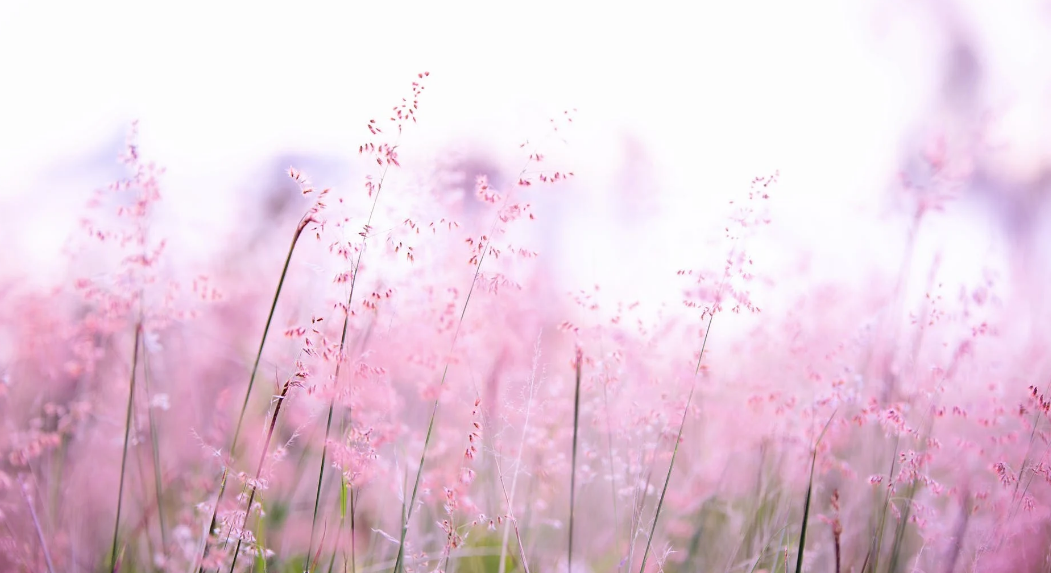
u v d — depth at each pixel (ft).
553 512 11.97
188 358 14.35
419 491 9.37
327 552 10.95
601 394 10.40
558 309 12.24
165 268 11.35
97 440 12.42
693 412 10.20
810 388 11.98
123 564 10.84
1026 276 14.03
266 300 15.40
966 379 10.89
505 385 10.33
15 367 12.45
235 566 8.76
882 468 10.95
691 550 11.40
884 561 10.60
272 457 8.55
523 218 8.99
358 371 8.55
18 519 11.28
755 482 12.24
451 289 10.13
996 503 9.66
